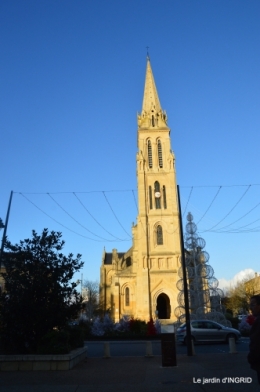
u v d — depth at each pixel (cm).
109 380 1638
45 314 2316
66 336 2242
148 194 8231
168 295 7419
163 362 2022
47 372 1936
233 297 11544
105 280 10462
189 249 4722
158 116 8981
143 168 8406
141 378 1667
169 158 8462
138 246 7769
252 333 771
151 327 4572
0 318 2338
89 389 1429
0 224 3134
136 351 3192
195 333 3503
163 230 7938
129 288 7794
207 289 4488
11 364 2058
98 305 10388
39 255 2467
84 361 2411
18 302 2308
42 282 2358
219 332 3525
